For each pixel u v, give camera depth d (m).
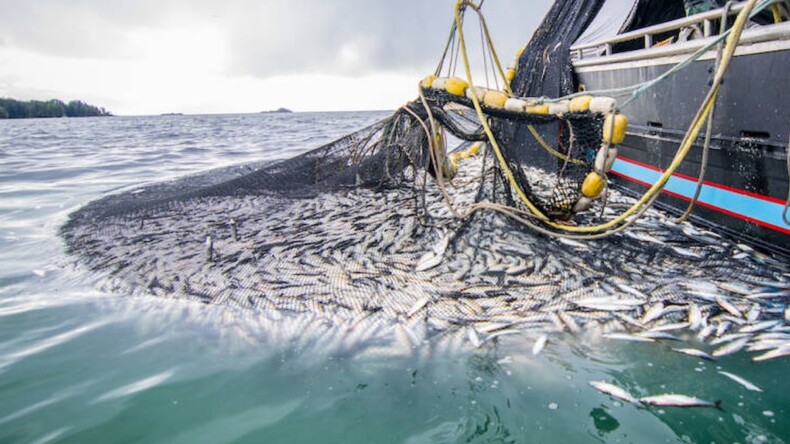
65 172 14.81
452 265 5.28
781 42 4.59
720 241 5.51
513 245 5.62
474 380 3.58
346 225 6.65
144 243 6.55
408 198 7.64
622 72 7.53
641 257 5.24
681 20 6.12
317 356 3.90
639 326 4.12
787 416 3.12
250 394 3.47
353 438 3.06
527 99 5.57
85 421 3.20
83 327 4.46
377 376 3.65
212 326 4.39
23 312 4.77
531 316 4.32
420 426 3.15
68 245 6.78
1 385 3.59
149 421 3.20
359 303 4.62
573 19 9.01
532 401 3.35
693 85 5.87
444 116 6.29
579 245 5.52
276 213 7.47
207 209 7.99
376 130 7.85
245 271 5.42
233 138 29.78
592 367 3.67
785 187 4.79
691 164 6.12
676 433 3.02
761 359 3.64
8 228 7.96
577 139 5.53
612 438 3.01
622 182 8.23
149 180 12.89
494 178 6.28
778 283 4.54
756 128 5.03
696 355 3.71
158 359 3.91
